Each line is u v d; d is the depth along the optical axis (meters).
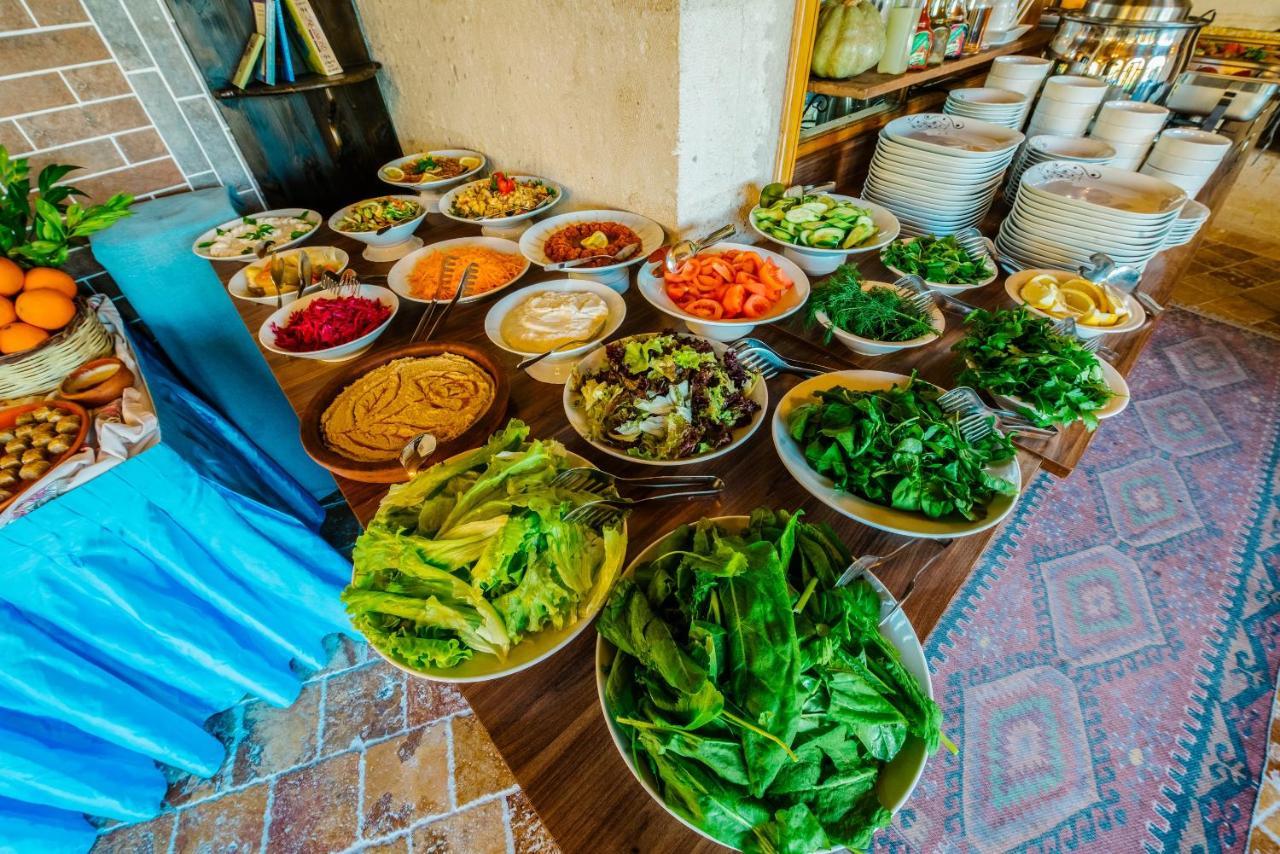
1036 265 1.30
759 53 1.22
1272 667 1.60
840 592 0.58
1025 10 2.16
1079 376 0.89
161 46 1.56
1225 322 2.84
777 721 0.48
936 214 1.39
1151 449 2.25
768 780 0.47
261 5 1.60
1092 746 1.49
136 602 1.24
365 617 0.63
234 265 1.51
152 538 1.22
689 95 1.14
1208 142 1.40
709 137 1.25
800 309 1.24
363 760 1.59
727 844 0.48
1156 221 1.13
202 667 1.49
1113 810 1.38
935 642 1.72
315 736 1.64
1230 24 2.94
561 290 1.23
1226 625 1.71
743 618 0.53
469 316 1.27
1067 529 1.99
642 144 1.27
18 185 1.25
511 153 1.70
